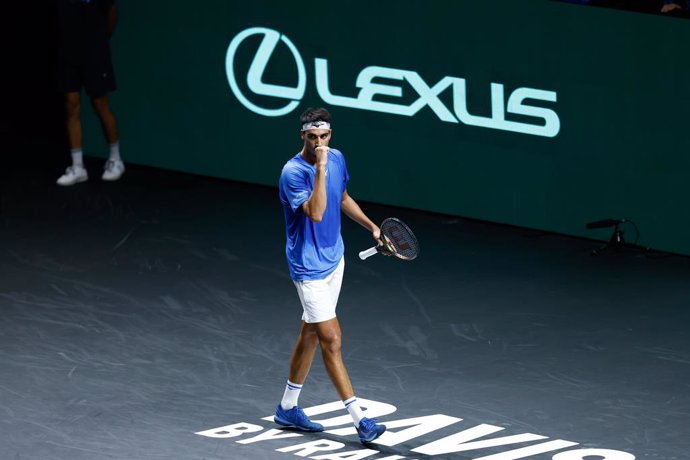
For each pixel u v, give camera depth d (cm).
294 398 2294
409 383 2522
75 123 3919
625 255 3316
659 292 3056
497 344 2733
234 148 3950
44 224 3594
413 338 2767
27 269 3228
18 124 4541
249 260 3300
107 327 2839
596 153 3362
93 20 3831
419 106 3594
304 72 3756
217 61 3909
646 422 2334
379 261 3275
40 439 2262
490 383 2522
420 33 3538
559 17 3325
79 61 3856
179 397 2456
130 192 3875
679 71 3194
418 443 2247
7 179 3988
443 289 3080
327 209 2231
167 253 3356
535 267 3234
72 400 2438
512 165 3494
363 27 3625
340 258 2269
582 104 3347
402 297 3027
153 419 2353
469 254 3331
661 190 3294
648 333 2798
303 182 2230
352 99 3691
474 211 3588
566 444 2238
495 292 3061
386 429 2289
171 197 3831
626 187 3341
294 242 2248
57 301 3005
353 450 2219
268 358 2661
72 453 2203
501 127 3484
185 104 3997
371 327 2833
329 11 3669
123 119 4112
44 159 4191
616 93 3294
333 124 3741
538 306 2966
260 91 3853
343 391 2220
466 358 2655
